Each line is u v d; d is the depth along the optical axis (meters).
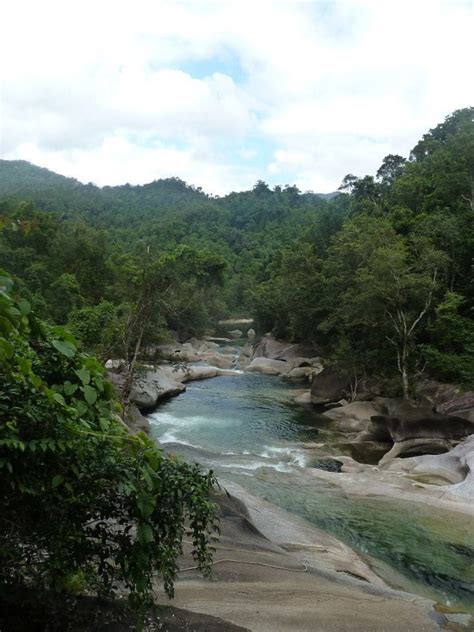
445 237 26.91
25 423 3.39
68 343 3.66
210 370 37.44
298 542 10.65
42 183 174.62
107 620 4.56
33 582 4.49
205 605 6.22
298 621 6.32
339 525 12.17
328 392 27.59
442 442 18.28
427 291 23.17
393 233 27.12
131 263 22.89
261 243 110.19
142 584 3.93
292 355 42.12
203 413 25.55
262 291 52.12
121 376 25.06
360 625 6.58
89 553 4.02
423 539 11.41
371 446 19.86
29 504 3.72
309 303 36.78
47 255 39.28
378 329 25.72
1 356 3.08
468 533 11.67
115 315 22.34
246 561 8.30
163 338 25.36
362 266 26.14
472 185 36.38
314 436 21.45
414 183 43.44
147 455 3.75
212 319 66.75
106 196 165.00
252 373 39.00
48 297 30.28
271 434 21.67
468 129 54.12
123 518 4.02
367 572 9.80
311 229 59.56
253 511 11.99
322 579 8.58
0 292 2.91
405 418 19.08
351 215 55.00
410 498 13.72
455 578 9.74
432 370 24.48
